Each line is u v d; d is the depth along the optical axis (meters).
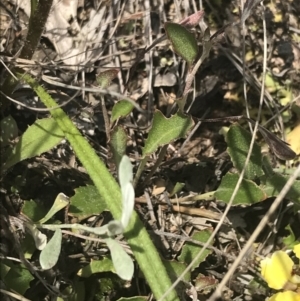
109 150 0.20
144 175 0.23
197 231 0.22
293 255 0.23
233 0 0.26
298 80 0.25
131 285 0.21
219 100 0.25
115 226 0.15
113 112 0.19
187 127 0.19
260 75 0.25
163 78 0.25
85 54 0.24
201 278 0.20
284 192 0.14
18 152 0.20
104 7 0.25
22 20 0.24
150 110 0.24
